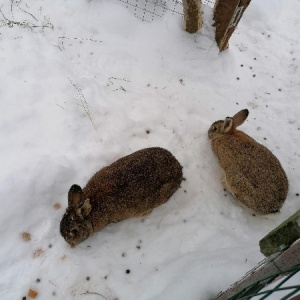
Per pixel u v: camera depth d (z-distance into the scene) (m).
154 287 0.83
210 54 1.18
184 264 0.86
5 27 1.15
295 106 1.15
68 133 0.99
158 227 0.92
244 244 0.91
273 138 1.10
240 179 0.93
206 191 0.99
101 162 0.97
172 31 1.20
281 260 0.53
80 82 1.09
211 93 1.15
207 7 1.18
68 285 0.84
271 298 0.75
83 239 0.87
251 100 1.16
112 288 0.84
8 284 0.83
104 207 0.85
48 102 1.03
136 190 0.86
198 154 1.04
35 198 0.90
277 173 0.92
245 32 1.30
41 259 0.86
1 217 0.86
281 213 0.97
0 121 0.98
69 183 0.94
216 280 0.83
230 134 1.00
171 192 0.91
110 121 1.04
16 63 1.08
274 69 1.23
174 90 1.13
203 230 0.92
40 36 1.15
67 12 1.21
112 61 1.15
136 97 1.10
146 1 1.23
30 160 0.93
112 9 1.21
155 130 1.05
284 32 1.31
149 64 1.16
